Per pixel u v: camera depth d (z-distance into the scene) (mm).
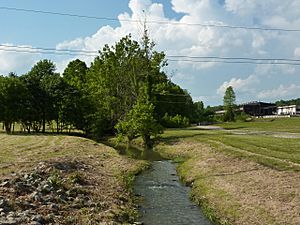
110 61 83500
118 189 29578
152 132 67688
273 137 58938
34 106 88688
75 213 20484
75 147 54031
